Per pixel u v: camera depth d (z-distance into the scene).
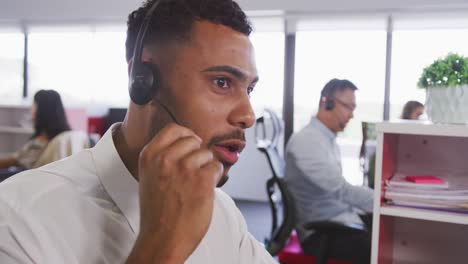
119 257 0.62
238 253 0.85
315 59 4.88
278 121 2.94
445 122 1.13
